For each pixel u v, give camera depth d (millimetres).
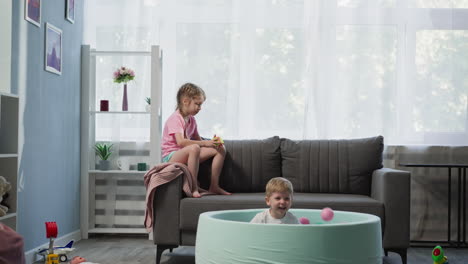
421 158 4426
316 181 3861
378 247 2404
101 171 4344
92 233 4516
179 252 3809
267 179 3887
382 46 4449
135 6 4504
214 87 4484
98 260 3492
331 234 2236
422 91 4465
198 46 4508
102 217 4500
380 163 3861
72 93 4219
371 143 3863
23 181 3324
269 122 4492
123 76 4273
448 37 4477
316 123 4422
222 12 4504
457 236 4246
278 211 2639
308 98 4441
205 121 4484
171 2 4523
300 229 2229
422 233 4426
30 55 3424
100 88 4508
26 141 3371
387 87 4434
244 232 2297
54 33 3816
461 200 4438
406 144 4445
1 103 2895
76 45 4312
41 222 3607
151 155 4258
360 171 3816
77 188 4344
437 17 4473
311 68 4445
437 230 4422
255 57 4492
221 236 2365
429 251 3994
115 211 4508
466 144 4445
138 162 4488
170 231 3318
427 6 4477
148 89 4492
